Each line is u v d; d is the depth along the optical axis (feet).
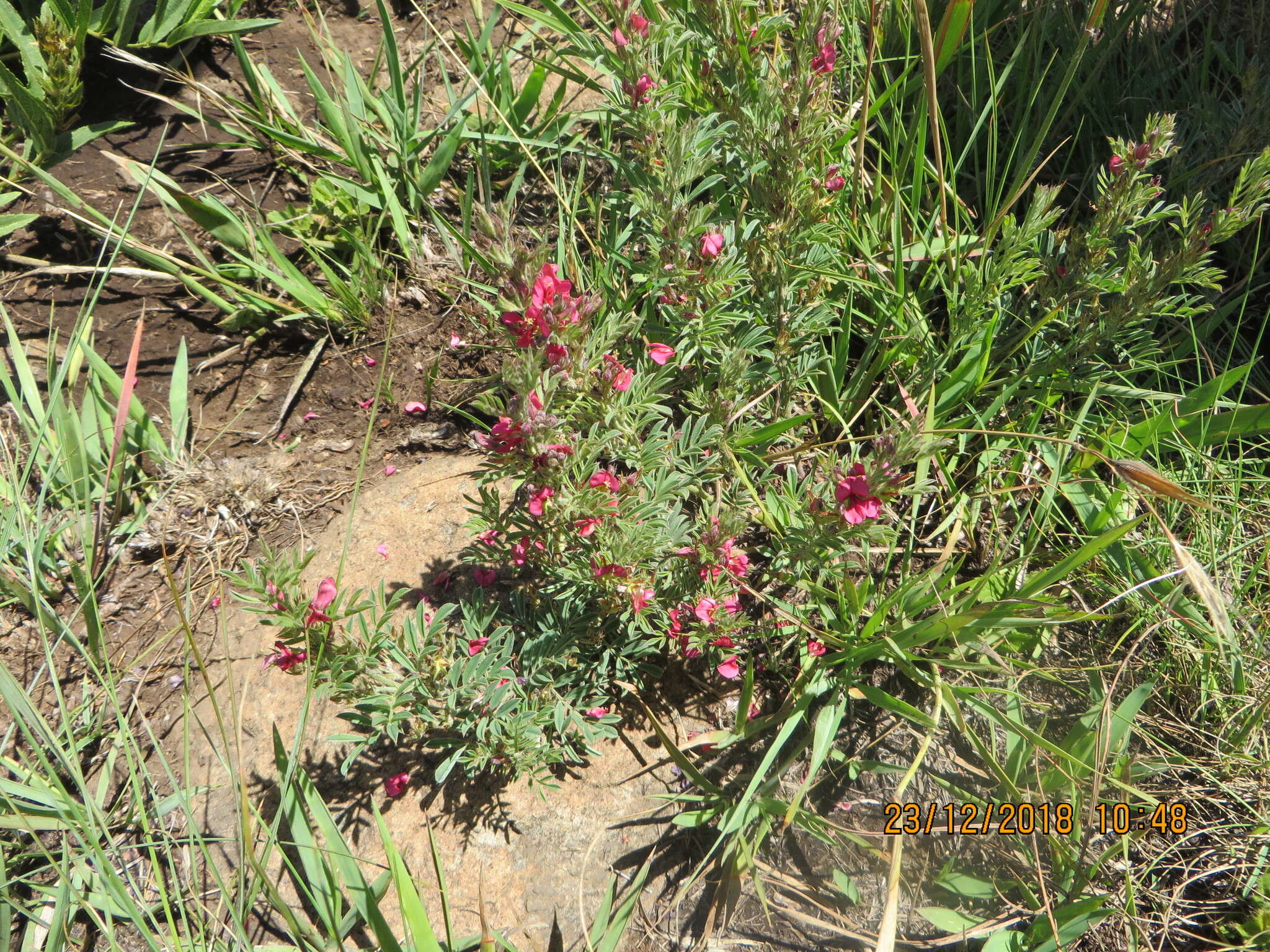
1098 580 1.20
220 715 1.15
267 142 1.55
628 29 1.07
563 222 1.45
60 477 1.29
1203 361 1.37
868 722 1.17
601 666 1.12
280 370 1.44
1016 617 1.08
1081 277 1.19
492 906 1.09
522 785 1.14
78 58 1.45
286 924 1.08
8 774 1.14
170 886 1.10
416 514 1.33
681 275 1.09
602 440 1.00
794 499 1.12
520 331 0.97
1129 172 1.11
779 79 1.10
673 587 1.11
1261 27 1.51
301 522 1.33
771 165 1.12
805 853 1.11
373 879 1.09
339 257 1.50
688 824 1.09
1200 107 1.43
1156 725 1.14
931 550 1.27
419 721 1.07
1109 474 1.27
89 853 1.03
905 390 1.25
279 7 1.69
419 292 1.47
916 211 1.31
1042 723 1.14
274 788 1.15
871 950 1.06
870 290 1.31
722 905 1.09
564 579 1.11
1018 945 1.03
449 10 1.73
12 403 1.29
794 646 1.20
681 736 1.17
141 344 1.42
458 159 1.60
